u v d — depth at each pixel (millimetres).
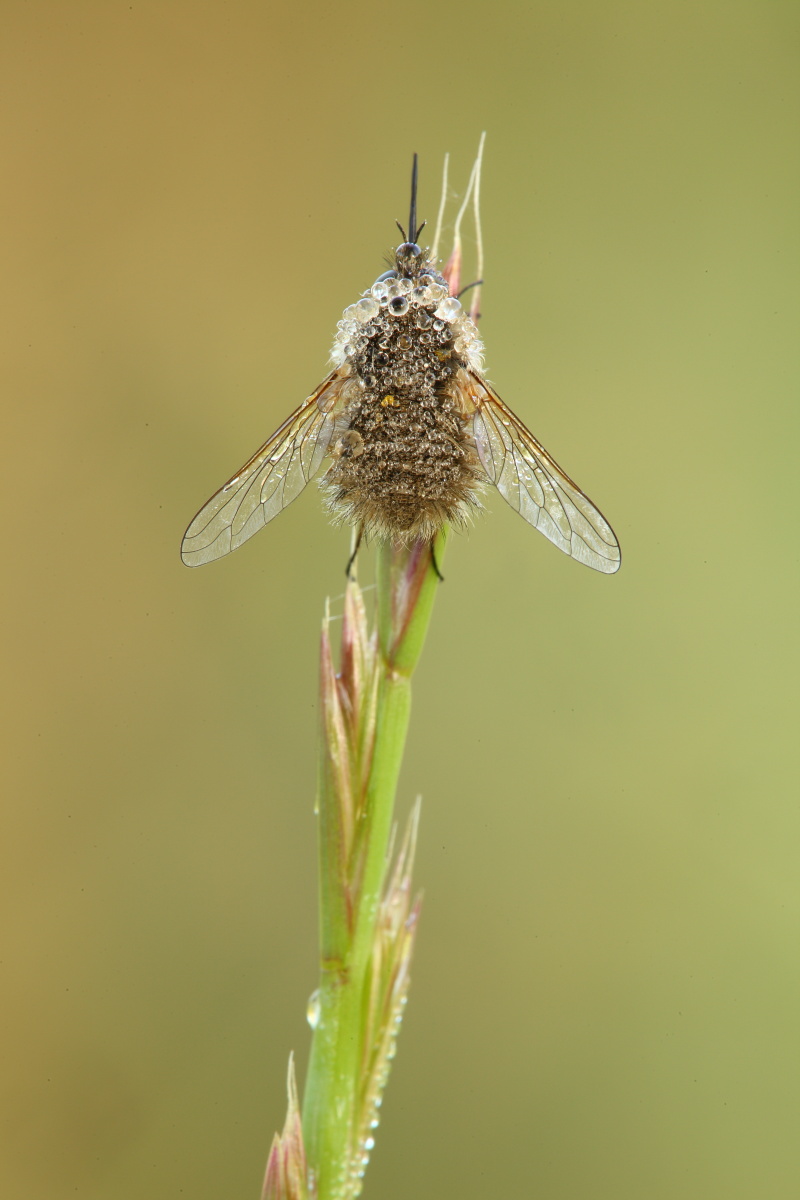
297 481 195
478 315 192
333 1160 183
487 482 193
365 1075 184
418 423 189
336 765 184
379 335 190
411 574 185
